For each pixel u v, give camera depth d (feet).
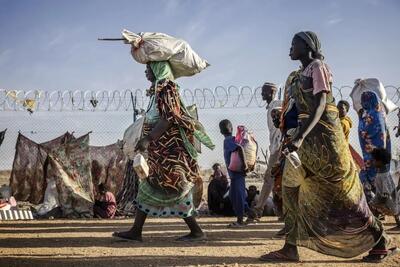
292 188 17.34
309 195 16.98
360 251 17.03
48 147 42.34
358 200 16.85
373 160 26.81
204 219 36.86
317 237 17.03
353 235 16.97
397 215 26.53
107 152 44.42
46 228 30.45
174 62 23.03
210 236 24.95
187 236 22.94
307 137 16.66
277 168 22.08
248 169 30.66
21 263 17.87
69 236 25.85
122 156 44.45
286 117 17.90
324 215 16.93
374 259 17.35
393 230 26.94
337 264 17.13
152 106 22.68
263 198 30.42
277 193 22.38
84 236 25.72
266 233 26.30
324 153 16.46
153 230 28.32
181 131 22.16
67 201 40.29
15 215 38.24
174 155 21.99
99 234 26.71
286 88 17.87
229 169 29.99
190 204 22.57
